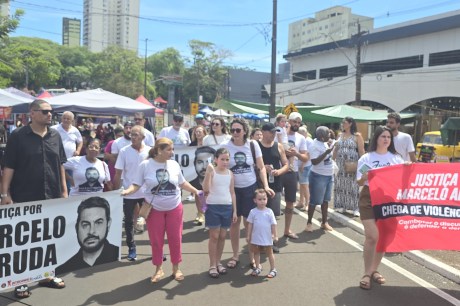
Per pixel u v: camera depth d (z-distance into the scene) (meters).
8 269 4.23
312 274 5.57
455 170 4.95
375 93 38.44
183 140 9.73
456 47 34.16
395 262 6.15
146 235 7.38
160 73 94.69
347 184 8.83
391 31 39.06
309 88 46.69
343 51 45.16
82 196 4.76
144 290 4.98
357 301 4.74
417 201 5.07
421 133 32.16
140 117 9.02
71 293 4.87
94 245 4.92
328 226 7.93
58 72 68.69
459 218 4.94
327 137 7.58
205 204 5.48
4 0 24.12
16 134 4.66
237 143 5.83
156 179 5.12
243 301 4.70
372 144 5.44
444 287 5.22
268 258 5.75
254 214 5.46
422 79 34.59
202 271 5.65
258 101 79.69
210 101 88.06
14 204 4.23
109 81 78.19
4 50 32.91
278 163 6.29
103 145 14.51
